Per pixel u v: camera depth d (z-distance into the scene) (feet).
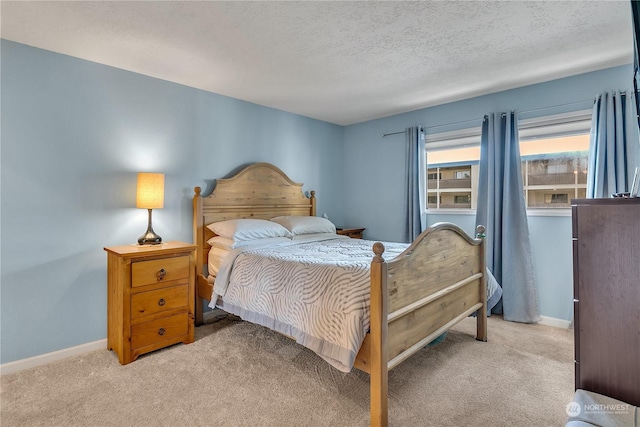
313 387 6.64
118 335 7.79
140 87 9.27
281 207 12.77
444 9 6.27
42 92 7.68
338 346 5.72
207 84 10.17
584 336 4.45
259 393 6.42
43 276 7.72
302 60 8.47
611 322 4.26
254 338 9.13
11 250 7.32
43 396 6.30
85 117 8.30
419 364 7.60
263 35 7.19
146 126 9.39
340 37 7.30
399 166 13.62
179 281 8.56
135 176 9.18
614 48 7.90
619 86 8.91
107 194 8.68
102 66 8.58
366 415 5.77
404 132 13.42
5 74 7.23
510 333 9.45
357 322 5.53
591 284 4.39
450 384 6.75
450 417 5.71
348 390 6.55
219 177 11.11
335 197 15.25
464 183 12.33
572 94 9.64
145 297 7.93
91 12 6.25
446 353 8.16
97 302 8.50
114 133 8.79
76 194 8.18
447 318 7.56
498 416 5.73
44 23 6.62
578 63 8.77
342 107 12.68
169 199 9.91
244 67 8.88
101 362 7.69
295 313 6.64
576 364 4.54
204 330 9.75
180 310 8.59
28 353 7.51
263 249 9.20
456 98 11.66
